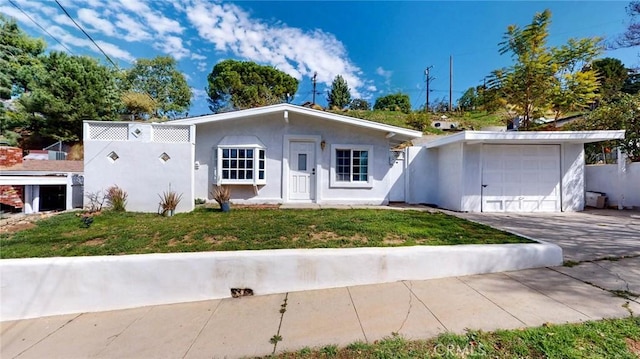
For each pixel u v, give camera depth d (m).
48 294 3.34
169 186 7.54
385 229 5.34
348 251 3.83
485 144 8.93
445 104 34.41
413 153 10.58
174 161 7.58
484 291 3.41
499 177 8.93
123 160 7.45
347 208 8.66
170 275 3.53
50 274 3.36
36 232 5.25
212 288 3.59
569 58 11.34
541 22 11.34
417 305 3.12
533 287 3.45
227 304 3.40
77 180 8.38
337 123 9.98
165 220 6.29
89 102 20.98
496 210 8.88
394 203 10.43
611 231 5.98
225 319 3.03
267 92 32.75
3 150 9.95
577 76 11.16
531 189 8.98
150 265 3.50
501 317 2.76
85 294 3.40
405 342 2.41
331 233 5.08
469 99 32.12
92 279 3.41
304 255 3.71
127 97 23.92
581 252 4.64
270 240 4.63
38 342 2.74
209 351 2.44
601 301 3.02
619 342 2.26
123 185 7.43
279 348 2.43
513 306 2.99
